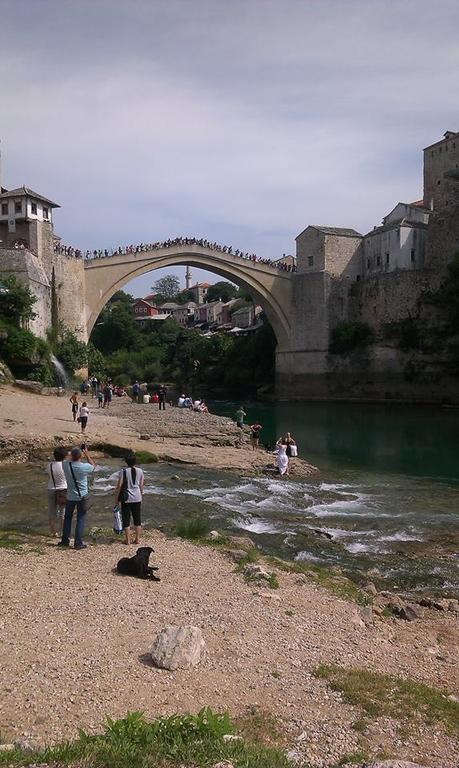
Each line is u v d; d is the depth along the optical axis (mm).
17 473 21016
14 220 48750
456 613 10867
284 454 24562
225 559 11969
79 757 4562
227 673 7031
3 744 4938
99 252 58656
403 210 75250
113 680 6527
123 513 12477
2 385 39219
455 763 5582
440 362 62250
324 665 7617
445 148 77188
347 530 16469
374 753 5605
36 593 9055
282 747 5551
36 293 45656
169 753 4766
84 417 27547
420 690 7164
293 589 10680
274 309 72188
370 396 67250
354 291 69938
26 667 6652
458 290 59469
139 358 92812
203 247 66312
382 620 9930
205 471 23391
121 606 8750
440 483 24344
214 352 86875
